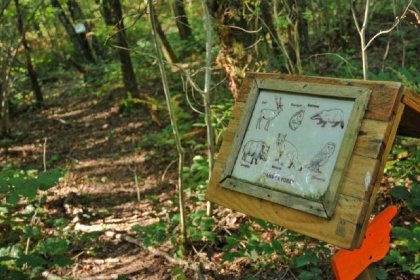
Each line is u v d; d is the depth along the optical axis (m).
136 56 9.57
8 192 2.62
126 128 7.73
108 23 8.12
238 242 3.11
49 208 4.93
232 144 2.12
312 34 7.88
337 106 1.88
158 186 5.36
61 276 3.53
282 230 3.49
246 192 2.00
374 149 1.73
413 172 3.72
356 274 2.06
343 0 7.74
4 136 8.23
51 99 11.32
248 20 4.24
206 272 3.35
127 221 4.49
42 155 7.18
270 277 3.16
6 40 9.02
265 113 2.08
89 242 4.02
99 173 6.10
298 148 1.93
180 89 8.45
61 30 14.67
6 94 8.14
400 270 3.00
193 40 9.84
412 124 2.21
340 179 1.76
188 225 3.62
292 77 2.06
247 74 2.24
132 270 3.54
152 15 3.15
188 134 5.68
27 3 7.89
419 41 7.39
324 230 1.76
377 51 7.45
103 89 10.58
